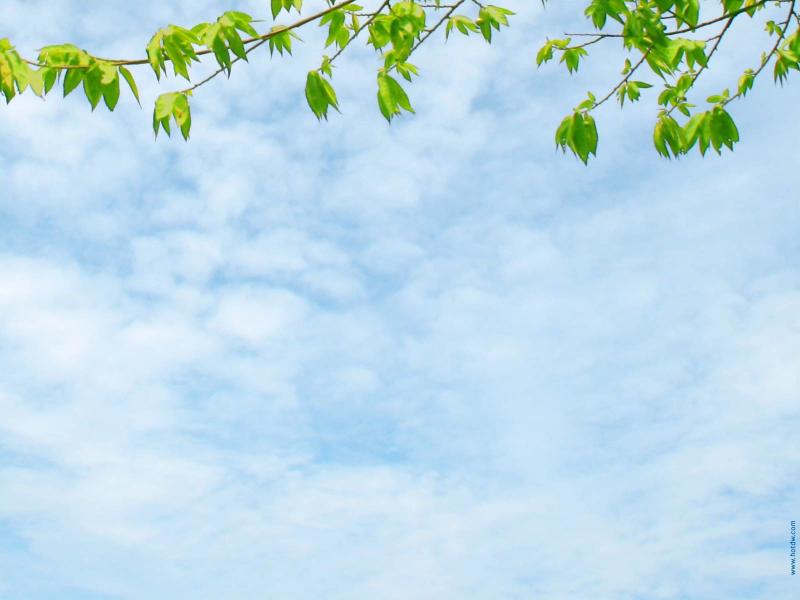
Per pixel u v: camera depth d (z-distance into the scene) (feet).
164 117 11.23
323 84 12.05
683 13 11.91
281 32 10.95
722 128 14.60
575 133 14.03
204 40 10.82
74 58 10.48
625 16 11.71
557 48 14.98
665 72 13.15
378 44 12.71
